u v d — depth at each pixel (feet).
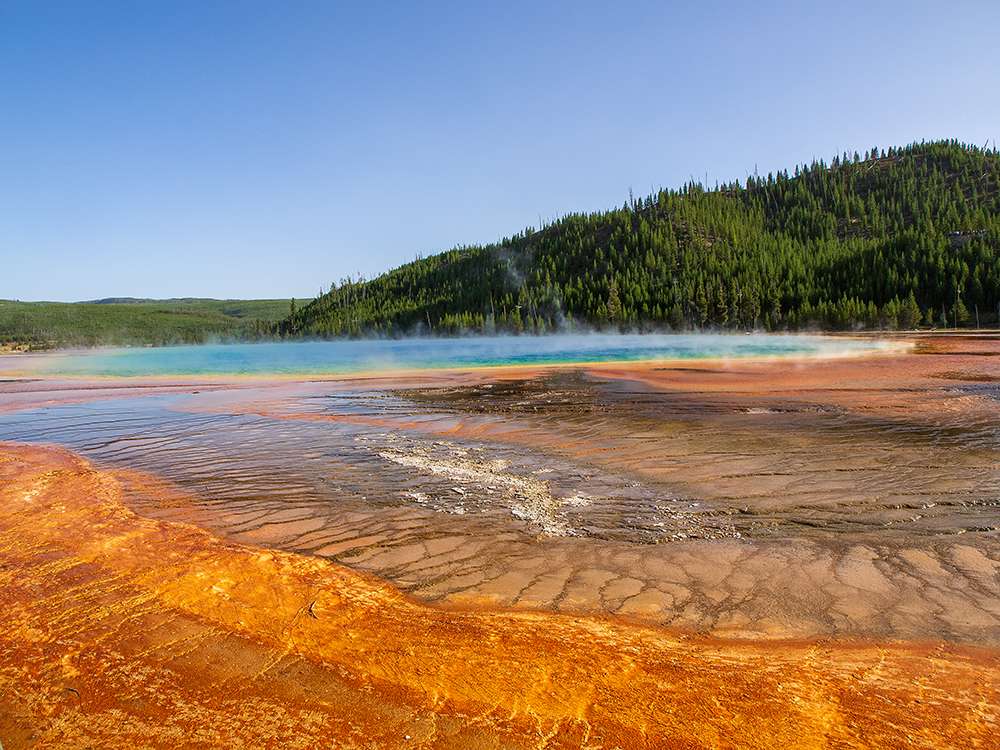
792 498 20.34
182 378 77.15
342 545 17.04
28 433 36.88
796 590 13.61
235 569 15.16
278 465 26.78
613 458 26.61
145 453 30.07
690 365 75.92
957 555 15.31
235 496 22.06
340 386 61.11
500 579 14.60
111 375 86.58
